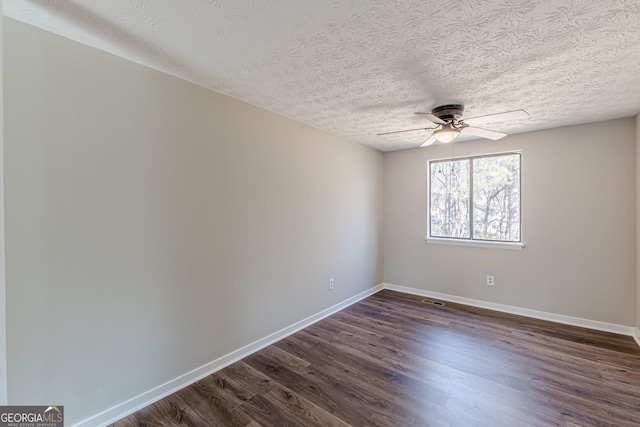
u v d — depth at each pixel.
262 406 1.93
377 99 2.46
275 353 2.62
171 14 1.39
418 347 2.73
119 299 1.82
